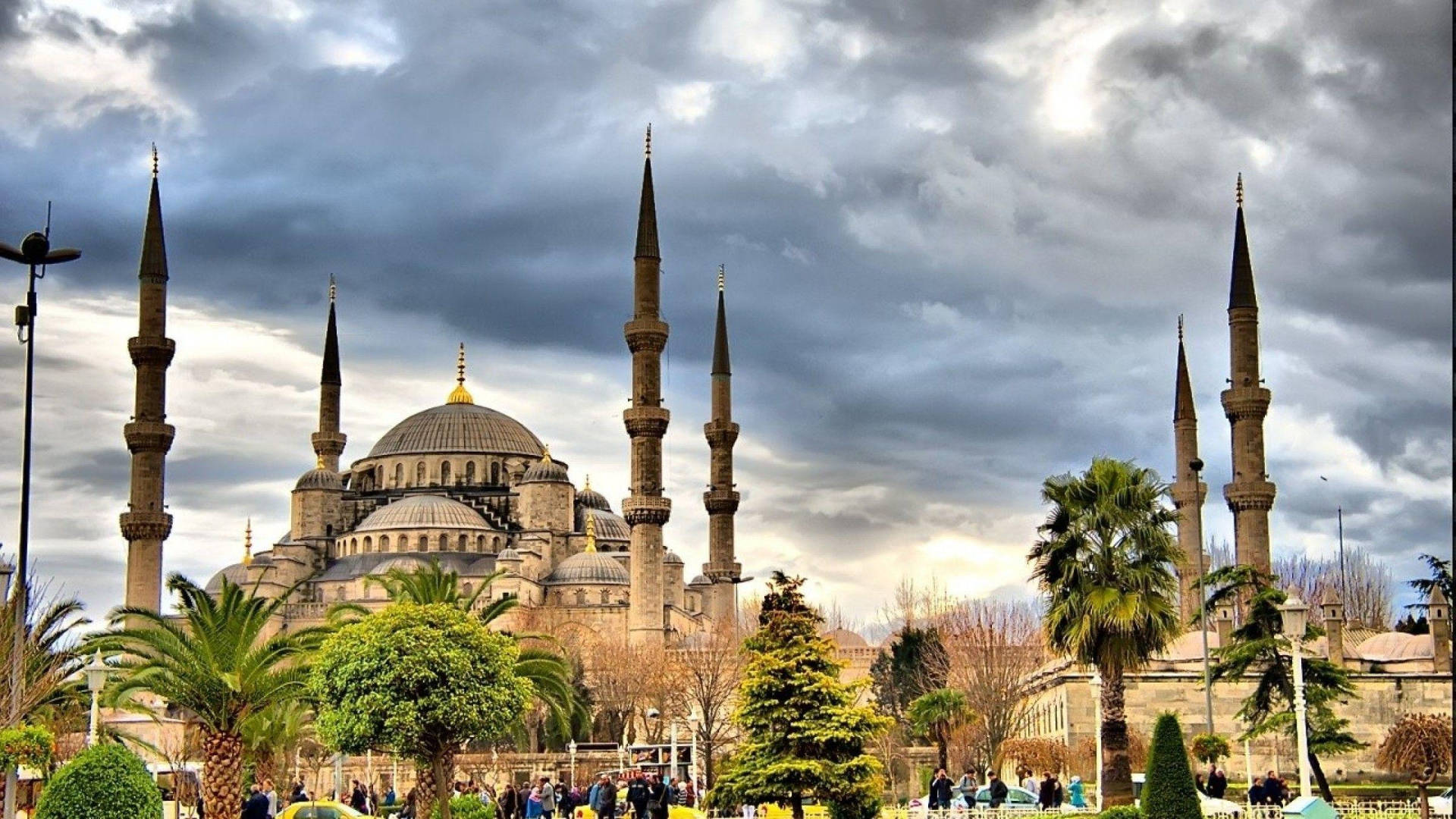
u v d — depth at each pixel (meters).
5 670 53.06
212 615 54.06
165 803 65.69
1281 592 61.91
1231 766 87.44
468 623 58.41
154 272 147.88
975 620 127.44
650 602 155.12
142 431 144.25
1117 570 54.91
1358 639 108.50
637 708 144.25
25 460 47.56
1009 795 70.12
